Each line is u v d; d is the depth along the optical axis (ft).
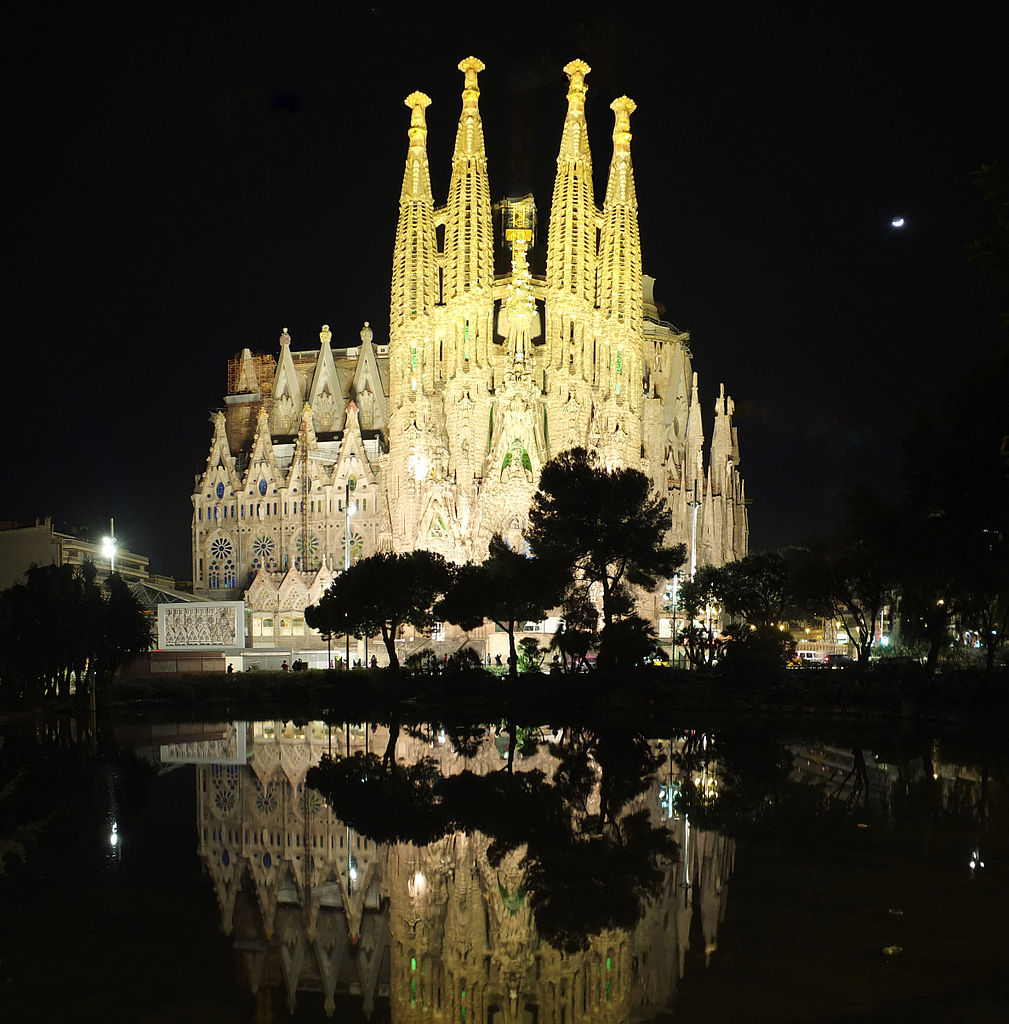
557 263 402.93
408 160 413.80
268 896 55.52
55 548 349.61
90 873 60.59
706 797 85.66
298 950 46.65
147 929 49.52
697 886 56.39
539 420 398.01
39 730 157.07
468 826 73.72
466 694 207.00
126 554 416.05
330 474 421.59
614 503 227.61
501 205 452.76
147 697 210.38
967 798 84.69
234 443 468.34
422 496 386.73
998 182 41.42
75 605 198.18
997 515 161.48
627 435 398.01
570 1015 38.60
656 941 47.01
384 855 64.75
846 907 51.70
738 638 207.92
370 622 236.63
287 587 396.78
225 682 219.00
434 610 232.12
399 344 401.49
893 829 71.51
